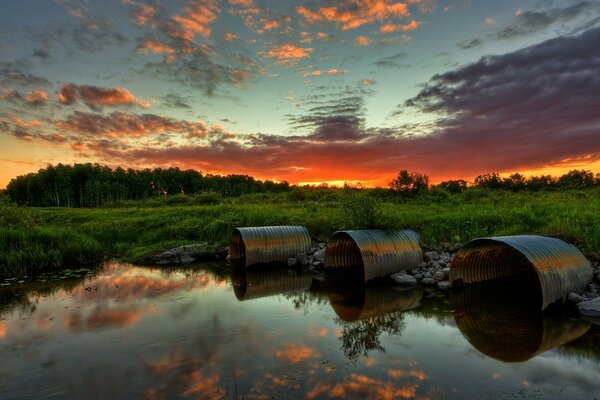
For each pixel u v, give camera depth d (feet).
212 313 30.01
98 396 17.61
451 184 110.32
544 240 31.42
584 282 29.99
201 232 66.44
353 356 21.40
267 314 29.60
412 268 41.06
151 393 17.71
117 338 24.93
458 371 19.45
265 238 49.06
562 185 112.57
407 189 97.04
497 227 46.65
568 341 22.76
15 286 41.98
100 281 43.39
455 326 26.13
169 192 300.40
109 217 90.43
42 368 20.77
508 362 20.39
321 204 85.87
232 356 21.63
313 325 26.91
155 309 31.42
